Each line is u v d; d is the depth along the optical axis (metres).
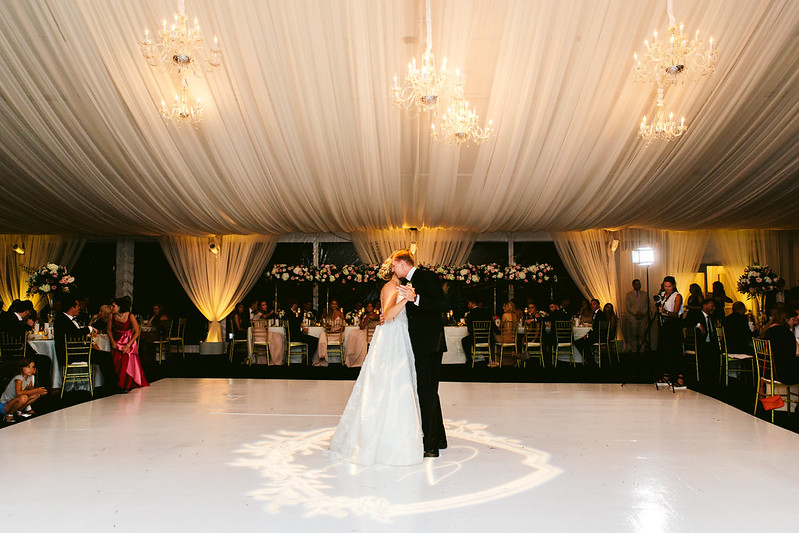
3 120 6.75
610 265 12.16
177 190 8.57
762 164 7.66
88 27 5.47
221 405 6.10
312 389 7.26
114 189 8.55
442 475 3.62
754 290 10.91
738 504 3.11
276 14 5.27
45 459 3.97
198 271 12.25
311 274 11.62
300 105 6.45
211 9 5.21
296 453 4.15
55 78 6.07
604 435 4.71
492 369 9.66
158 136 7.01
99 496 3.22
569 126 6.86
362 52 5.67
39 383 7.12
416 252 11.99
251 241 12.42
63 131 6.93
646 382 7.88
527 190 8.62
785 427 5.04
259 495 3.24
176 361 11.20
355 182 8.34
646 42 4.80
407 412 3.91
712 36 5.35
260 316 11.14
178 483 3.45
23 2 5.19
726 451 4.21
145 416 5.50
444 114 6.40
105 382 7.51
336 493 3.28
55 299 9.89
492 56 5.76
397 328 4.06
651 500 3.17
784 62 5.72
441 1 5.09
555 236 12.30
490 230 11.34
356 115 6.62
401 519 2.89
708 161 7.60
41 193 8.74
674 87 6.08
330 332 10.39
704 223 10.95
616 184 8.36
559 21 5.33
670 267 12.17
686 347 8.41
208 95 6.29
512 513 2.98
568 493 3.28
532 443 4.45
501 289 12.59
